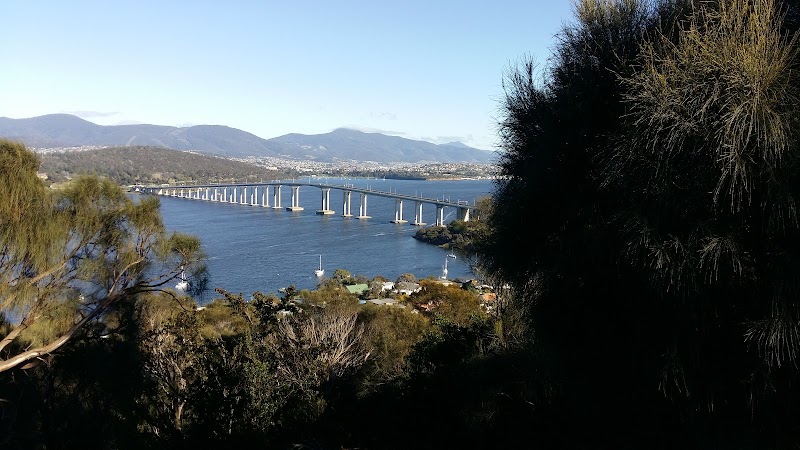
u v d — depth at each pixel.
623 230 3.11
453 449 6.05
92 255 6.02
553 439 4.75
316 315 10.98
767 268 2.80
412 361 7.85
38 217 5.33
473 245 5.41
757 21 2.77
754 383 2.87
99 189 6.09
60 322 5.79
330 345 8.96
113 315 6.44
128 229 6.29
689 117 2.79
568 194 3.90
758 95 2.61
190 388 6.63
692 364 2.99
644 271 3.05
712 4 3.17
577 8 4.05
